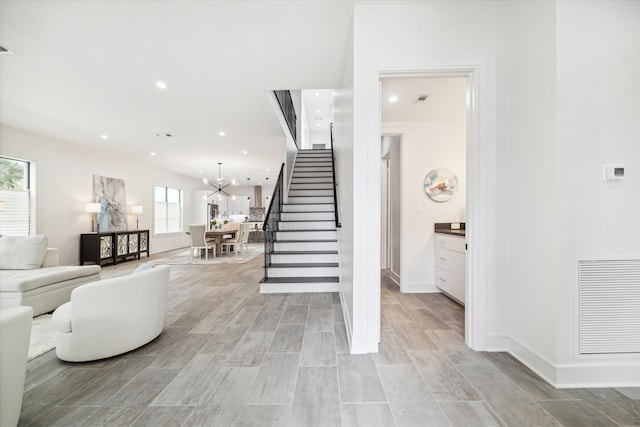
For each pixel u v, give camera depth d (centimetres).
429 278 374
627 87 162
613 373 162
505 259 203
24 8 194
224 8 198
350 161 227
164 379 171
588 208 162
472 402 148
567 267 161
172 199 940
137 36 229
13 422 123
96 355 192
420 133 374
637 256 162
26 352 130
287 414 139
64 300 315
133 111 394
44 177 496
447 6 203
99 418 136
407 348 210
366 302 204
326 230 480
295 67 282
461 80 257
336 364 188
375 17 204
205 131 499
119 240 620
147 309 216
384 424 132
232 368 183
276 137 551
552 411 140
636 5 162
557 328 161
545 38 169
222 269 543
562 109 161
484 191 202
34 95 338
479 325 204
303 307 310
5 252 325
